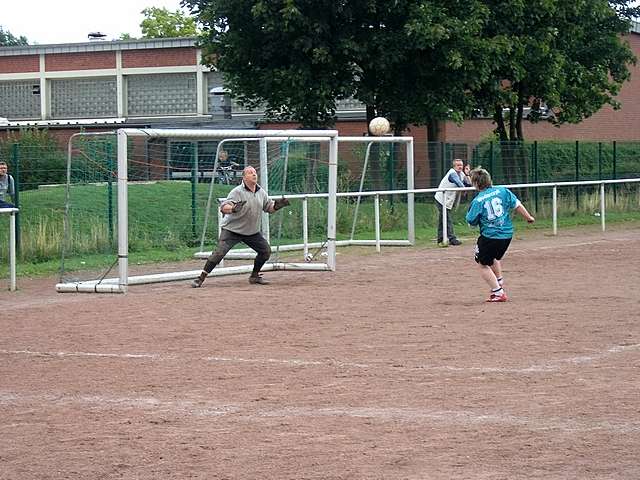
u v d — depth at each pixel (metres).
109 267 20.14
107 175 24.62
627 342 12.66
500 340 12.94
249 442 8.44
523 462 7.71
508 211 16.36
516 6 35.53
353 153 31.41
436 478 7.36
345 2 32.84
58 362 12.18
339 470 7.59
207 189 27.80
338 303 16.72
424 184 33.34
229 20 34.41
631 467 7.57
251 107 36.53
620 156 40.12
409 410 9.38
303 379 10.85
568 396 9.80
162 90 52.25
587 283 18.73
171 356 12.38
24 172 25.75
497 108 40.84
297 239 27.48
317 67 34.47
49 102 54.03
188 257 25.02
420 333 13.61
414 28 32.44
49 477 7.64
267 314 15.63
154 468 7.79
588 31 41.56
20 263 23.92
